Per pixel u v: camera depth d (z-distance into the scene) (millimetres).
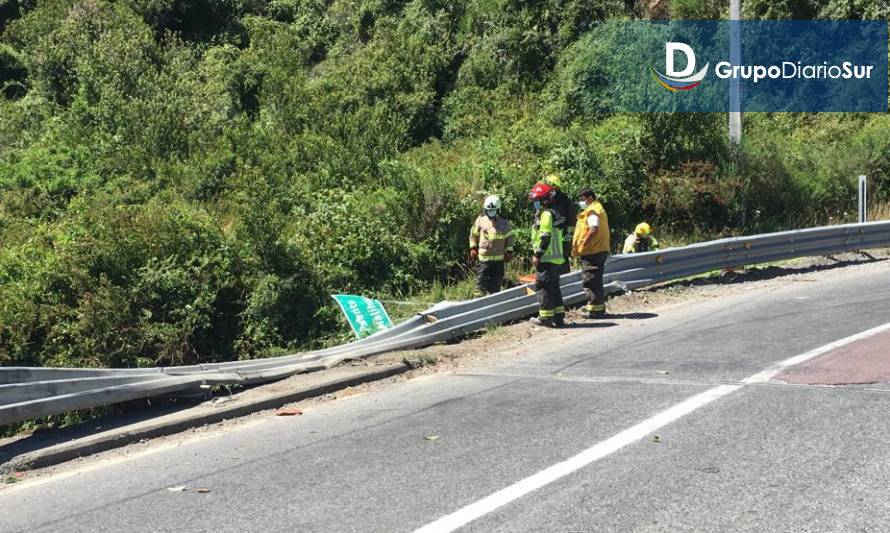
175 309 11492
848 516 4648
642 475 5422
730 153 18875
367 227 13883
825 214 20031
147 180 17172
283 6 28922
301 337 12039
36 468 6609
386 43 25203
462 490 5336
